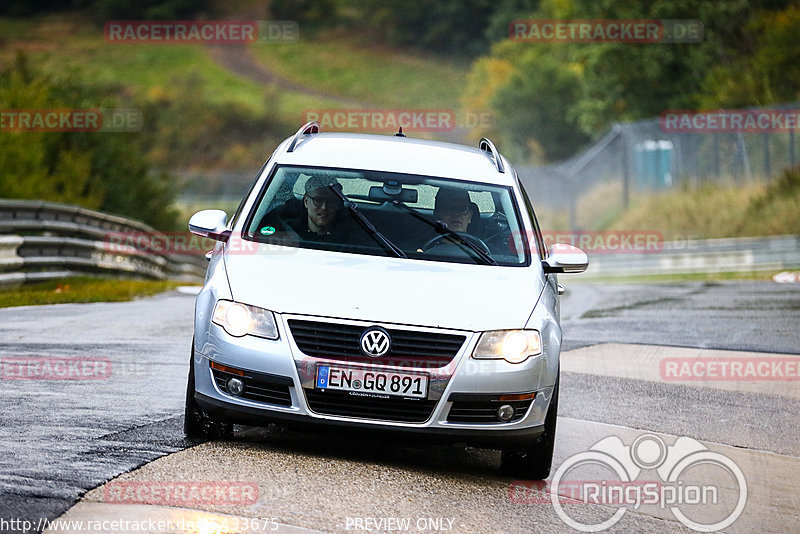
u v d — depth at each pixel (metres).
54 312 46.69
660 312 57.16
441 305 20.94
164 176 109.25
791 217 104.88
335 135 27.34
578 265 23.86
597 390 32.69
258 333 20.45
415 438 20.38
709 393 33.31
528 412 20.84
